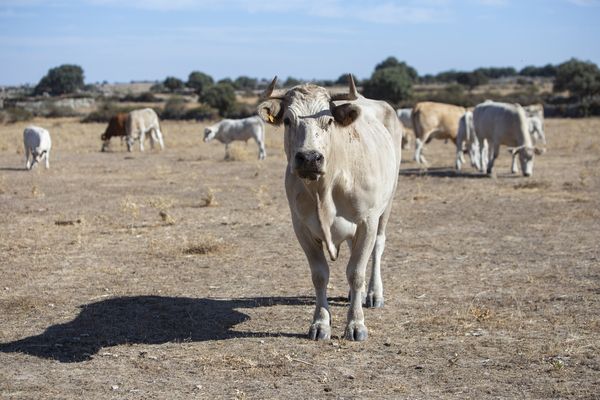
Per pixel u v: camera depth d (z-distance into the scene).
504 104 22.16
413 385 5.92
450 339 7.11
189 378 6.19
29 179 22.62
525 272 9.89
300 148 6.14
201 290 9.27
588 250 11.21
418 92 91.44
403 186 19.81
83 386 6.04
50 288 9.38
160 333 7.51
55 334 7.50
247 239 12.59
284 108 6.54
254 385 5.99
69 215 15.34
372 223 7.04
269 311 8.27
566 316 7.79
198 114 69.25
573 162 26.34
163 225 14.07
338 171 6.63
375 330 7.46
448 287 9.19
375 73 78.44
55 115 75.44
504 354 6.63
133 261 10.93
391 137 8.35
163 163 28.48
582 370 6.18
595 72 76.12
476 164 24.16
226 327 7.68
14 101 93.06
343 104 6.43
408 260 10.76
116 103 92.06
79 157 31.84
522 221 13.98
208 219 14.73
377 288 8.39
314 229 6.80
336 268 10.43
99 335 7.46
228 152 30.22
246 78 136.25
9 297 8.92
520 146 21.59
